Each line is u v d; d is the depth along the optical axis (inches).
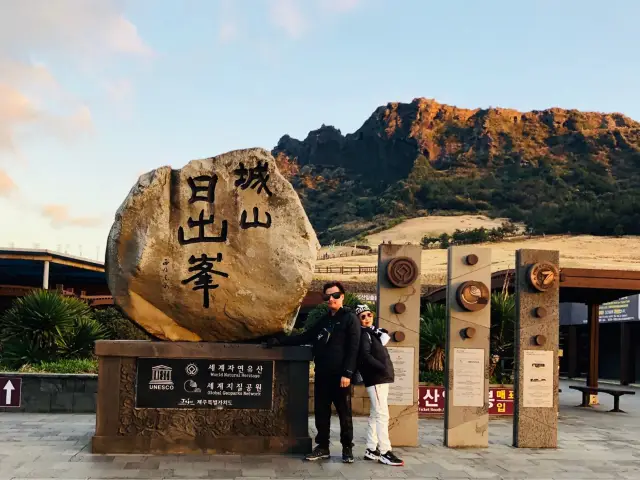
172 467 294.8
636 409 637.3
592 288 601.6
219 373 332.5
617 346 1077.8
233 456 323.3
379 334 338.0
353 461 323.0
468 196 5113.2
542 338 386.3
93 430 385.1
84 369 509.7
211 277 338.3
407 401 379.9
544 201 4795.8
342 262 2696.9
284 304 339.9
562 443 406.6
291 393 335.9
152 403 327.9
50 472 280.1
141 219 337.4
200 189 343.0
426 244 3742.6
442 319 594.6
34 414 459.2
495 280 648.4
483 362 383.6
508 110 6683.1
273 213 345.1
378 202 5403.5
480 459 344.5
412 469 313.3
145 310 338.0
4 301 785.6
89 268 886.4
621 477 309.9
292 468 303.7
